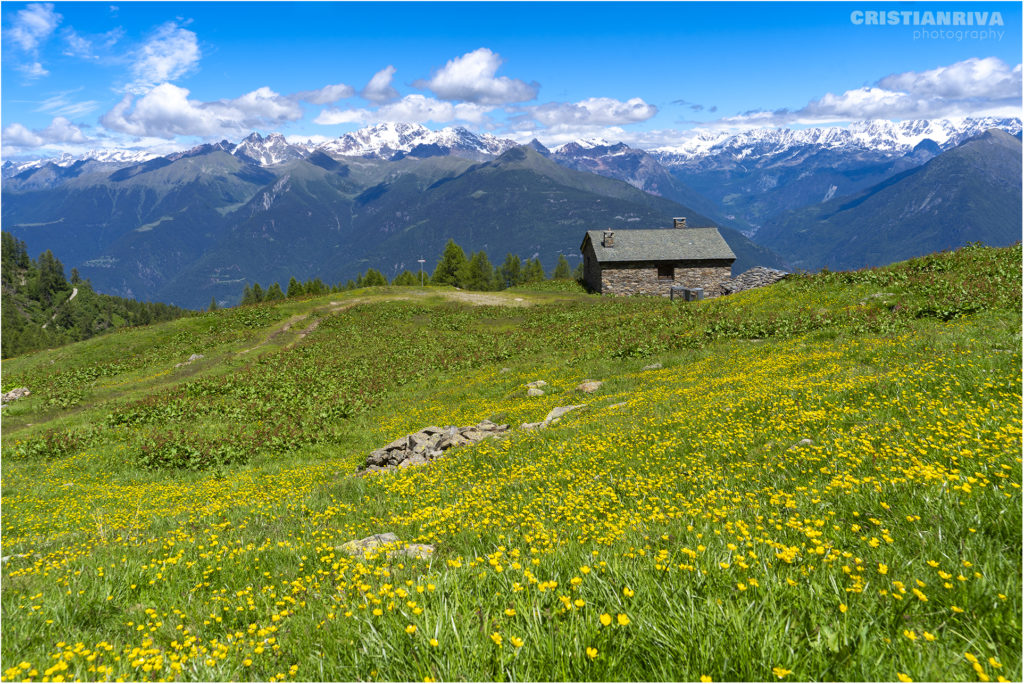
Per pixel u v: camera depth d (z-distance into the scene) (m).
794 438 10.66
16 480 21.47
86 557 8.93
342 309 72.75
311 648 4.18
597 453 13.17
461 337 58.53
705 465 10.39
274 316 69.75
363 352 53.50
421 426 27.62
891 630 3.37
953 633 3.26
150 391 39.38
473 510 9.75
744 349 29.39
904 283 34.34
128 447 26.31
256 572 7.54
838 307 34.31
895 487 5.79
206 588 7.10
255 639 4.82
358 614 4.29
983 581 3.64
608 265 89.25
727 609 3.51
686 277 90.50
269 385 40.88
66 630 5.75
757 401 14.73
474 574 4.81
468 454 16.16
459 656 3.40
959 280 31.16
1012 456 6.03
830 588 3.85
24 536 12.96
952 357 15.00
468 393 33.75
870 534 4.91
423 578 4.81
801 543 4.90
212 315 69.88
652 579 4.09
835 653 3.12
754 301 42.69
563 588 4.27
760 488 8.02
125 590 6.89
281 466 23.88
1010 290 26.44
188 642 4.90
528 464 13.55
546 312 68.88
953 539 4.45
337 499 13.45
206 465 24.48
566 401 24.64
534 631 3.51
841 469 7.70
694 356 30.44
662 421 15.26
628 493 9.40
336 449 26.64
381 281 162.38
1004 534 4.36
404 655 3.57
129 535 11.26
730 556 4.48
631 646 3.35
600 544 5.96
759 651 3.13
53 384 45.94
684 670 3.11
